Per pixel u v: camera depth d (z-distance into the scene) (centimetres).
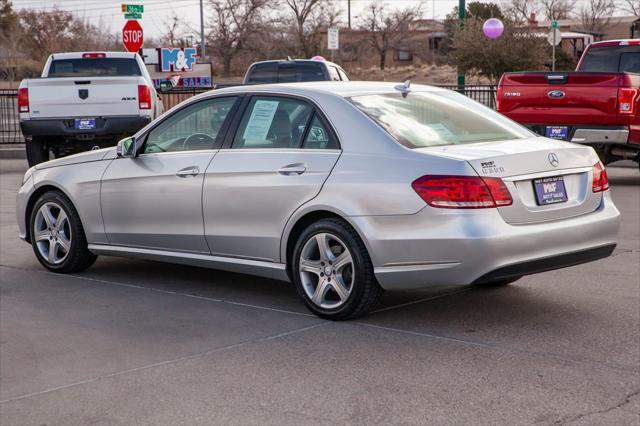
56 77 1460
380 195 585
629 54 1455
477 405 455
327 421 438
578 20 6306
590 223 611
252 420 441
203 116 703
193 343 572
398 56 6569
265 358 538
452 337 576
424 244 568
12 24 6631
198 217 688
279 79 1709
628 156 1341
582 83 1270
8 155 1950
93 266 821
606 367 512
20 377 513
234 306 666
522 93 1320
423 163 575
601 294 688
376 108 629
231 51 6316
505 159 576
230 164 668
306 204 620
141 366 527
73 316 643
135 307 667
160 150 724
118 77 1400
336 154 615
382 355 539
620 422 431
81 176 764
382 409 452
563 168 607
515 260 570
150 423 440
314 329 599
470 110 669
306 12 6288
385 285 593
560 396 466
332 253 617
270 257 651
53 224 789
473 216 559
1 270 806
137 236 733
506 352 542
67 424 441
